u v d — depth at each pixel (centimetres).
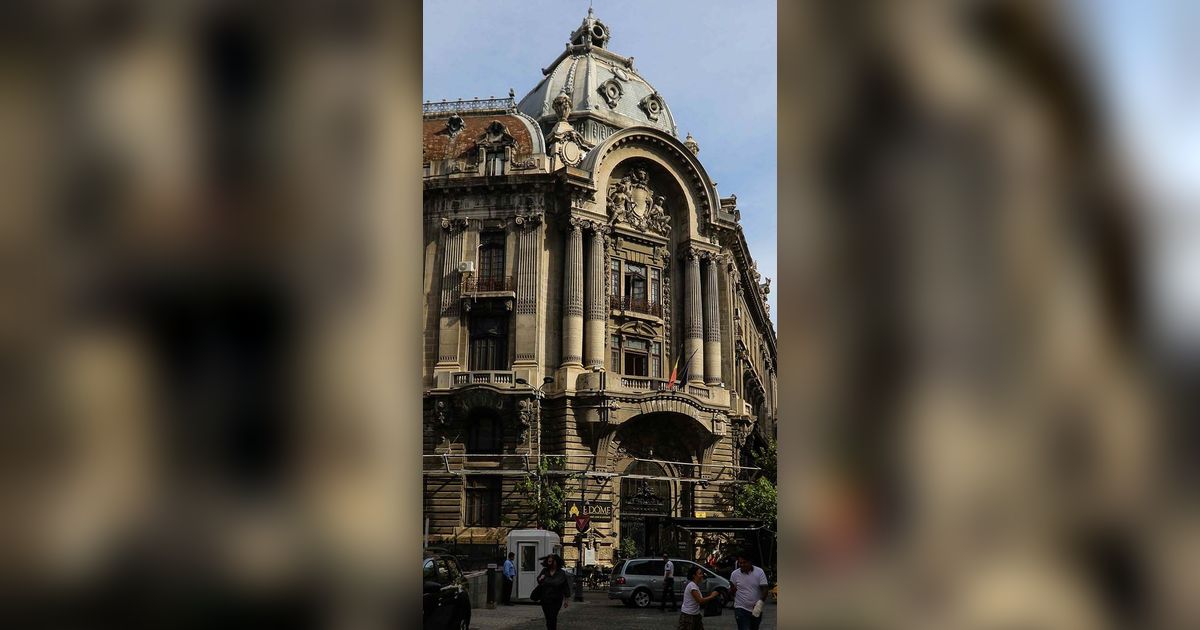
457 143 4294
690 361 4259
